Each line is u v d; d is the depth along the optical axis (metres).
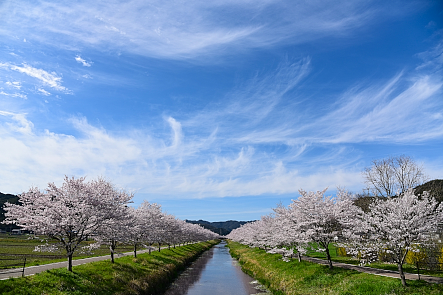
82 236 21.55
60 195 21.45
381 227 18.89
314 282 23.03
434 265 22.45
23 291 15.16
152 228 39.03
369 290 17.83
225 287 32.56
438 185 38.31
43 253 37.09
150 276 28.41
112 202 24.11
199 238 99.25
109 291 20.30
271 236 42.00
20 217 19.30
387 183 41.38
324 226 25.94
